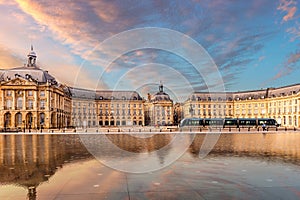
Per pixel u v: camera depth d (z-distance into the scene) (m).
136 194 8.09
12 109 75.00
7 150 19.62
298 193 8.24
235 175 10.61
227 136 36.56
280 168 12.09
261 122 77.25
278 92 105.56
